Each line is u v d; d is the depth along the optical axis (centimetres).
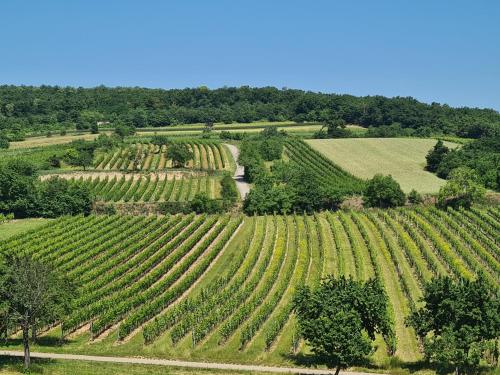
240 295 9250
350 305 6322
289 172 17862
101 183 17400
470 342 6262
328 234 13250
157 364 6994
